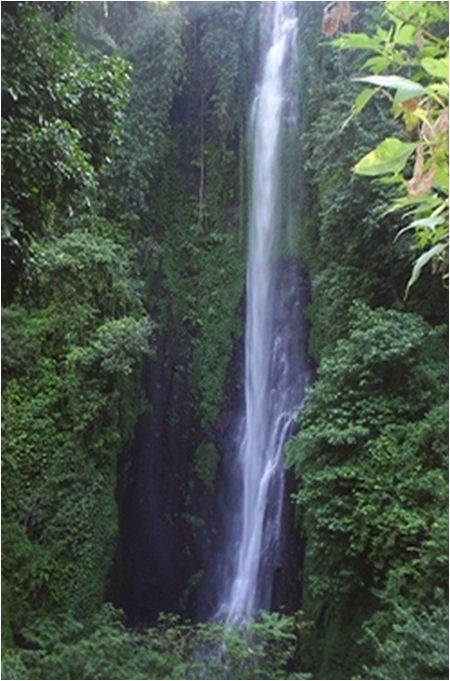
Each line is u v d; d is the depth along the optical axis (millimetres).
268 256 15602
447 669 5379
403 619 6395
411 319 9258
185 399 15398
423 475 7965
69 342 12234
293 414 14008
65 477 11812
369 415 8742
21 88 5156
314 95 15188
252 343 15375
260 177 16141
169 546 14758
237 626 7379
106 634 7207
